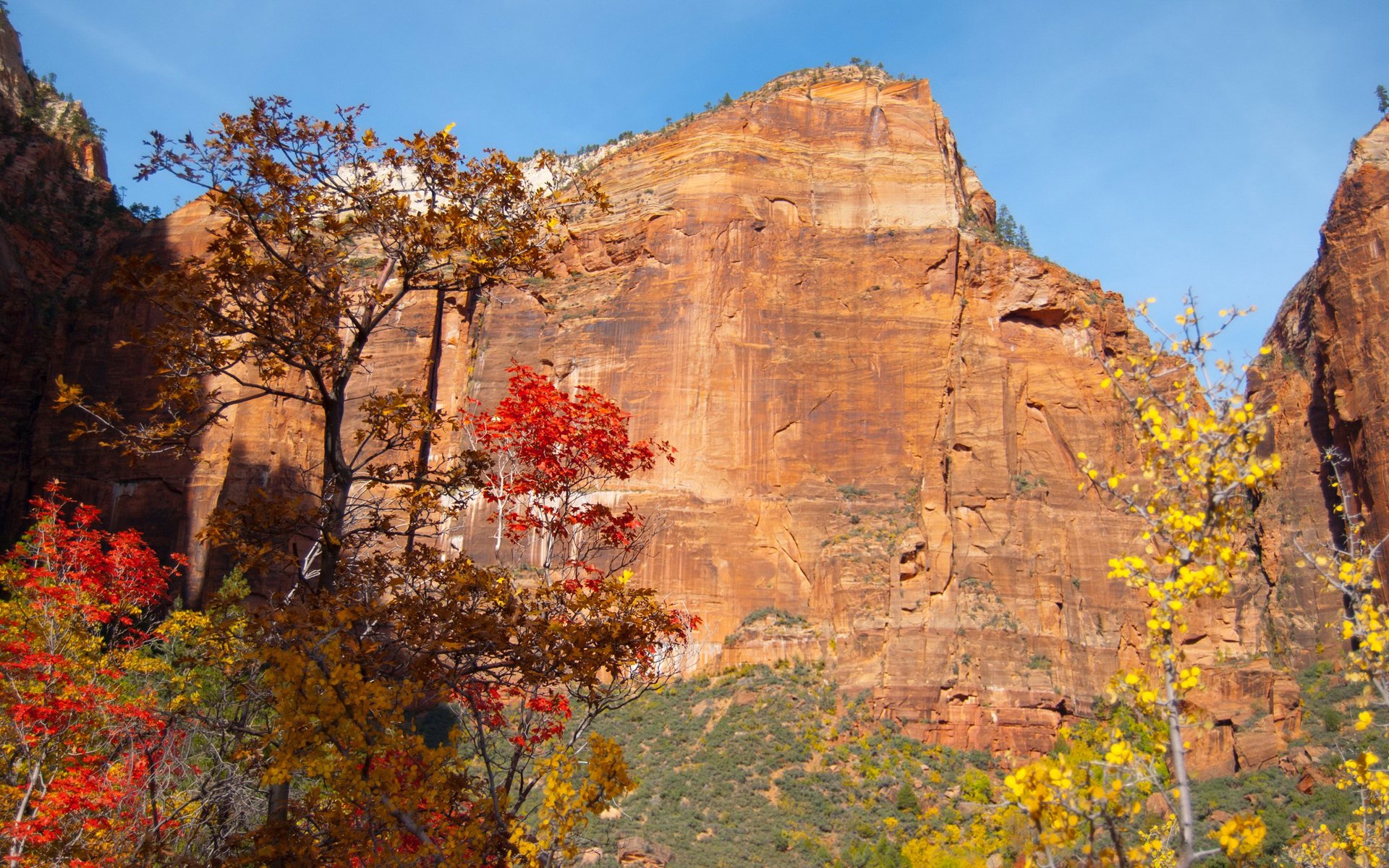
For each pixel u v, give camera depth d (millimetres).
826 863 52406
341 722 15836
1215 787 55281
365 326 21109
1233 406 13266
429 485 21500
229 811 23047
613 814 56375
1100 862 12086
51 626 26312
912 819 56406
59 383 19859
